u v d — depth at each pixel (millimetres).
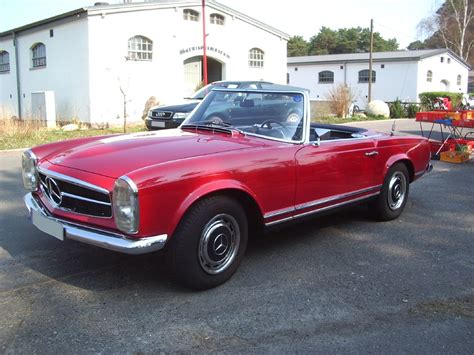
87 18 17562
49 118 17031
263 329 3176
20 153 11586
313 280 3994
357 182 4941
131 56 18969
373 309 3496
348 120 22766
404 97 36906
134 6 18625
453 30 51625
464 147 10641
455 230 5488
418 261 4492
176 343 2990
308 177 4301
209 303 3531
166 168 3346
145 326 3188
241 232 3854
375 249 4801
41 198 3975
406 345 3018
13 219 5629
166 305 3484
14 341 2984
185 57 20828
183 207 3398
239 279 3979
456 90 41594
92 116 18094
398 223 5727
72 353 2865
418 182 8250
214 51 22031
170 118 11836
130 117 19156
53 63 19984
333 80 40031
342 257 4559
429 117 10562
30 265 4180
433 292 3812
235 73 23172
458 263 4461
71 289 3725
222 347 2953
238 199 3918
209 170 3539
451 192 7465
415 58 35938
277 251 4688
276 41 24891
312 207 4426
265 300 3598
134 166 3412
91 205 3477
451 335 3154
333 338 3080
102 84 18188
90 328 3152
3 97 24641
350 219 5848
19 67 22625
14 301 3516
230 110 4828
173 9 20016
